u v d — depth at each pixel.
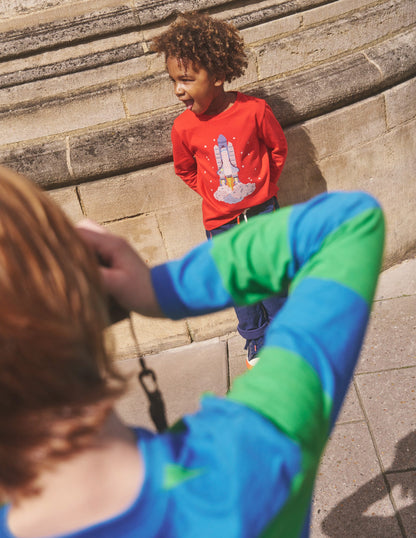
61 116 2.67
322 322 0.47
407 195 3.22
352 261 0.49
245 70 2.72
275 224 0.54
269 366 0.45
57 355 0.38
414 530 1.84
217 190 2.43
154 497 0.40
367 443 2.21
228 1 2.73
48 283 0.39
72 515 0.41
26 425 0.38
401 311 2.92
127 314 0.58
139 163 2.63
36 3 2.70
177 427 0.47
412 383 2.44
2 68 2.73
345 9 2.90
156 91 2.68
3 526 0.43
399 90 2.96
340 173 2.96
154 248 2.89
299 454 0.42
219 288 0.54
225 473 0.40
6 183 0.41
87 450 0.41
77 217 2.74
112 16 2.70
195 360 2.97
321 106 2.74
